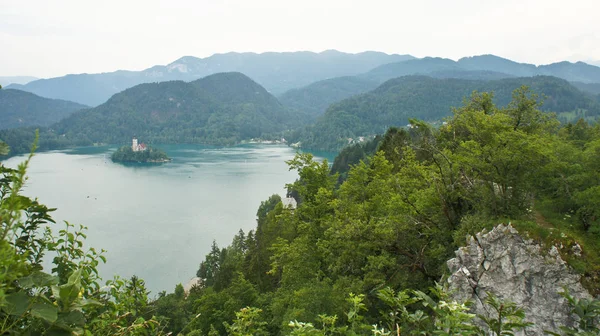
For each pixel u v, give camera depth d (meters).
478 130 19.64
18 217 2.68
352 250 20.50
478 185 20.36
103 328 4.29
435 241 20.88
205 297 25.44
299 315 15.82
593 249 15.18
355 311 5.40
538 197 22.17
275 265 26.31
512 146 18.09
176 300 38.12
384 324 15.53
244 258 44.06
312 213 26.20
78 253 4.51
